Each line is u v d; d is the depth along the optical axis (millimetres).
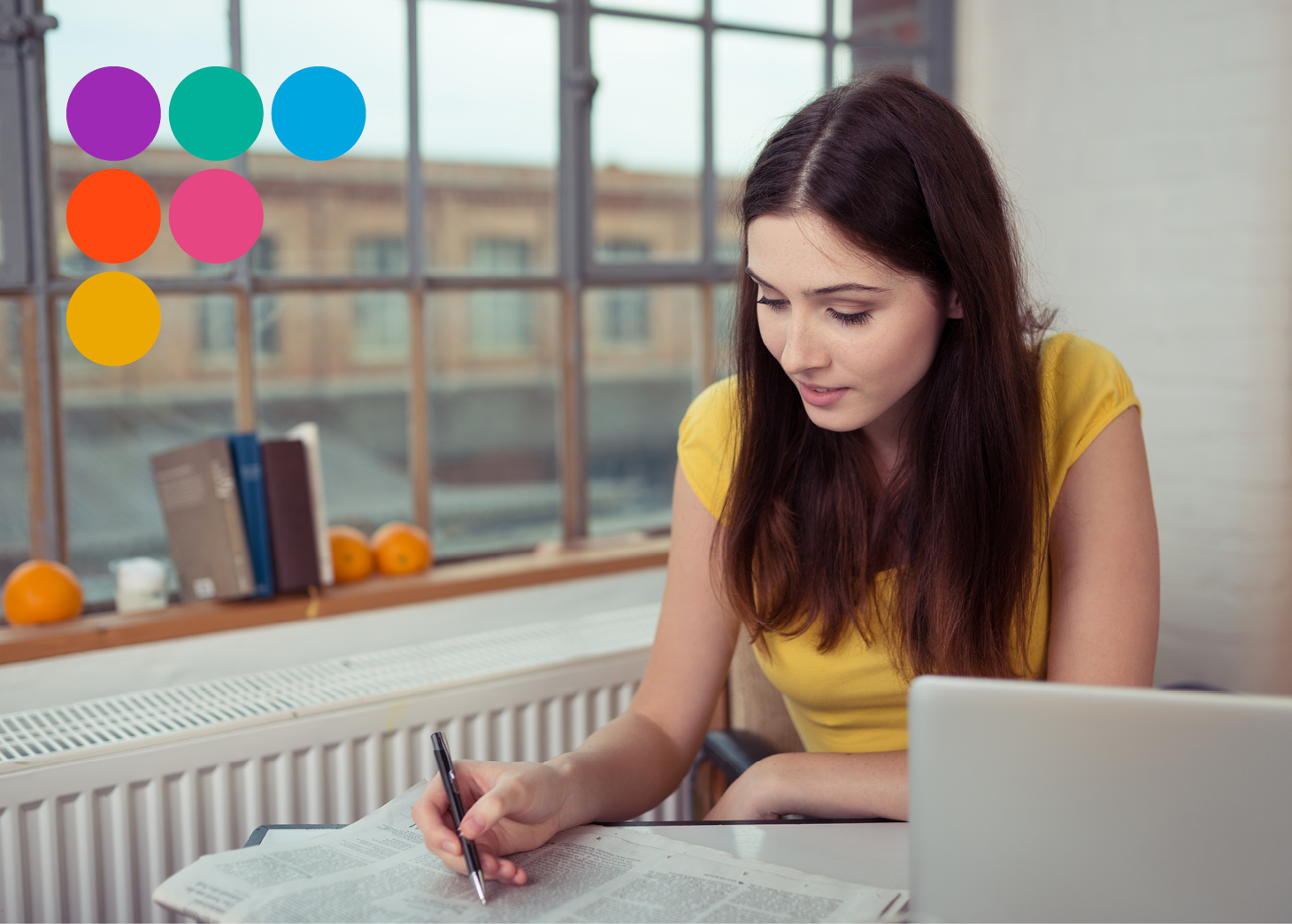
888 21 2119
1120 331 1899
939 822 530
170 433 18000
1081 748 510
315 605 1526
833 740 1035
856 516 917
